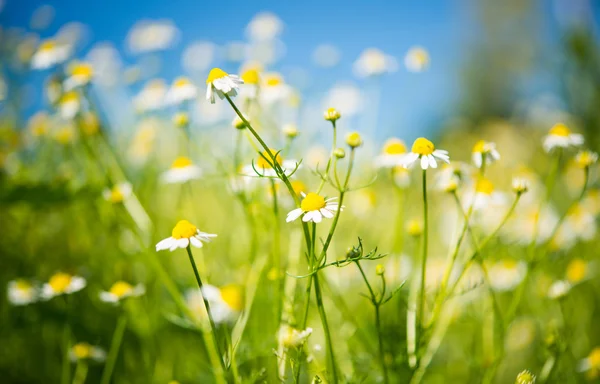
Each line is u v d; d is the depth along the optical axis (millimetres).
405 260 518
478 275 498
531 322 508
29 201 507
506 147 928
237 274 496
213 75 357
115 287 456
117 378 478
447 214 628
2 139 626
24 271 530
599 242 573
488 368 429
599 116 879
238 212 524
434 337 443
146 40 669
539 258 428
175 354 479
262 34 664
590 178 576
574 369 470
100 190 511
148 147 614
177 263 559
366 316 482
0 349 496
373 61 566
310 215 354
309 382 426
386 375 378
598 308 530
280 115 554
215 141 570
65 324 481
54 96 552
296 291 424
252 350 413
